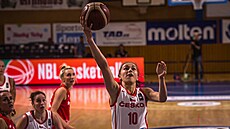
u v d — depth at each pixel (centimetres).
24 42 2008
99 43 1994
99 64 364
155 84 1502
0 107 398
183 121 831
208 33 1983
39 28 2012
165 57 1992
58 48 1658
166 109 990
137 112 378
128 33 1998
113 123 380
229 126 772
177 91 1344
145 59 1997
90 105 1052
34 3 2031
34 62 1502
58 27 2012
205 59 1989
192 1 1697
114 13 2000
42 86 1477
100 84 1501
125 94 379
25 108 1002
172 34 1992
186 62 1806
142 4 1914
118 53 1670
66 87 497
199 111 954
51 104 485
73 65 1501
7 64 1505
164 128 760
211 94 1255
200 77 1642
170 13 1992
